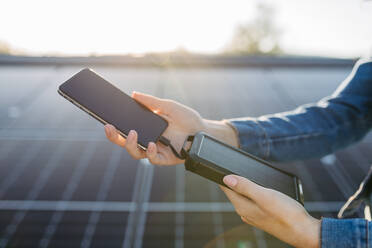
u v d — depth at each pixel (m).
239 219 1.99
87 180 2.38
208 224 1.95
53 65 4.91
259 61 5.24
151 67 4.98
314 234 0.78
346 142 1.29
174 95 4.06
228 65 5.18
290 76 4.91
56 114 3.50
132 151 1.12
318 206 2.15
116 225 1.94
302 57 5.36
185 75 4.77
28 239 1.82
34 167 2.54
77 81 1.19
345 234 0.73
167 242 1.82
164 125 1.17
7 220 1.95
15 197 2.16
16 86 4.18
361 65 1.23
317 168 2.57
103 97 1.18
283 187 1.09
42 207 2.07
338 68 5.26
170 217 2.00
